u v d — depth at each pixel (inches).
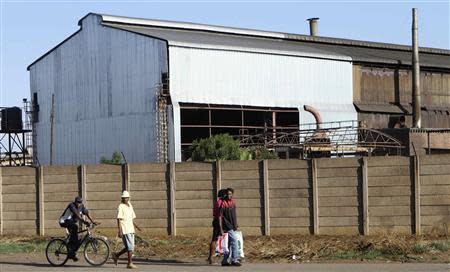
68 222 844.0
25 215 1198.3
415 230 989.2
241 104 1921.8
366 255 848.3
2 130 2308.1
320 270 740.0
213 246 824.9
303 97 2057.1
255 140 1910.7
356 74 2223.2
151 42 1846.7
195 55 1845.5
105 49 1991.9
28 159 2365.9
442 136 2003.0
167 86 1796.3
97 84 2017.7
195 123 1985.7
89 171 1146.7
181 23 2214.6
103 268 808.3
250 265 808.9
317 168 1034.1
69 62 2126.0
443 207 977.5
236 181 1069.1
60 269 806.5
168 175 1101.7
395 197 1000.2
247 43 2066.9
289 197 1047.0
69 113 2121.1
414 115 2241.6
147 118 1845.5
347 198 1021.8
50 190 1179.3
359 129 1812.3
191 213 1090.7
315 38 2485.2
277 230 1050.7
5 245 1063.0
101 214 1137.4
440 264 773.9
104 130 1988.2
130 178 1121.4
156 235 1102.4
